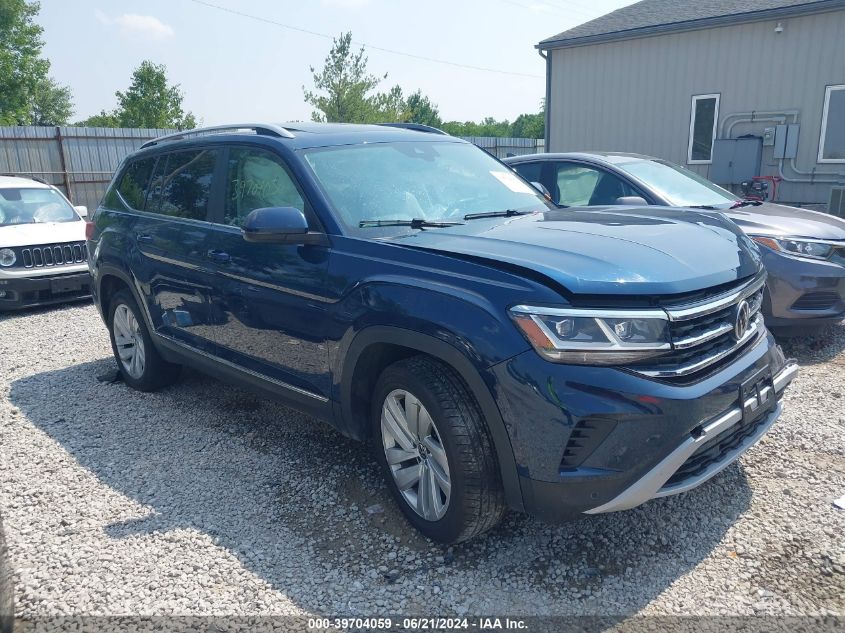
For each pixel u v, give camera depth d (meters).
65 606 2.70
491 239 3.02
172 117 44.00
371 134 4.17
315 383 3.46
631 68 14.58
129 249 4.84
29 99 46.91
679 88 14.05
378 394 3.15
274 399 3.84
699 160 14.12
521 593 2.72
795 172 12.97
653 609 2.60
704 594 2.66
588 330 2.49
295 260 3.44
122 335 5.27
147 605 2.70
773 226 5.57
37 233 8.49
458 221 3.57
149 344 4.96
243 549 3.07
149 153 5.10
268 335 3.68
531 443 2.55
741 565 2.83
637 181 6.40
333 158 3.77
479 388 2.65
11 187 9.50
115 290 5.36
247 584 2.82
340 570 2.90
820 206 12.61
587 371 2.49
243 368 3.95
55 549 3.10
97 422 4.63
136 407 4.89
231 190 4.07
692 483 2.70
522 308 2.55
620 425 2.48
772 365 3.13
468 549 3.02
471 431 2.73
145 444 4.24
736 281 2.96
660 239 3.00
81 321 7.91
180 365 5.18
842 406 4.45
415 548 3.04
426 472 3.03
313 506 3.43
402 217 3.56
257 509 3.42
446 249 2.92
